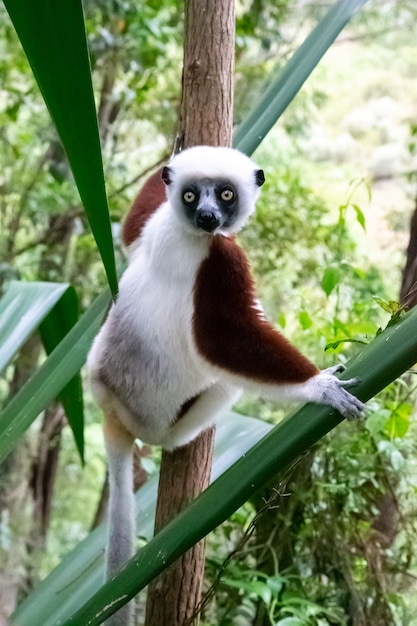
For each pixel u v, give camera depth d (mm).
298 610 2898
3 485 6230
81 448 2588
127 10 4910
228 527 3287
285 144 6418
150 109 5723
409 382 3395
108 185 5781
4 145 5812
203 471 2490
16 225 6031
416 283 1783
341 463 3164
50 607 2508
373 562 3180
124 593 1599
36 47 1113
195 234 2301
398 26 5977
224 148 2412
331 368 2012
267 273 5023
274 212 5012
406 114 6801
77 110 1174
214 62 2420
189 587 2436
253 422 2865
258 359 2061
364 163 6648
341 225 3391
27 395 2092
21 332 2186
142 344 2408
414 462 3213
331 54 7000
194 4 2420
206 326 2193
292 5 5730
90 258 6062
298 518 3217
